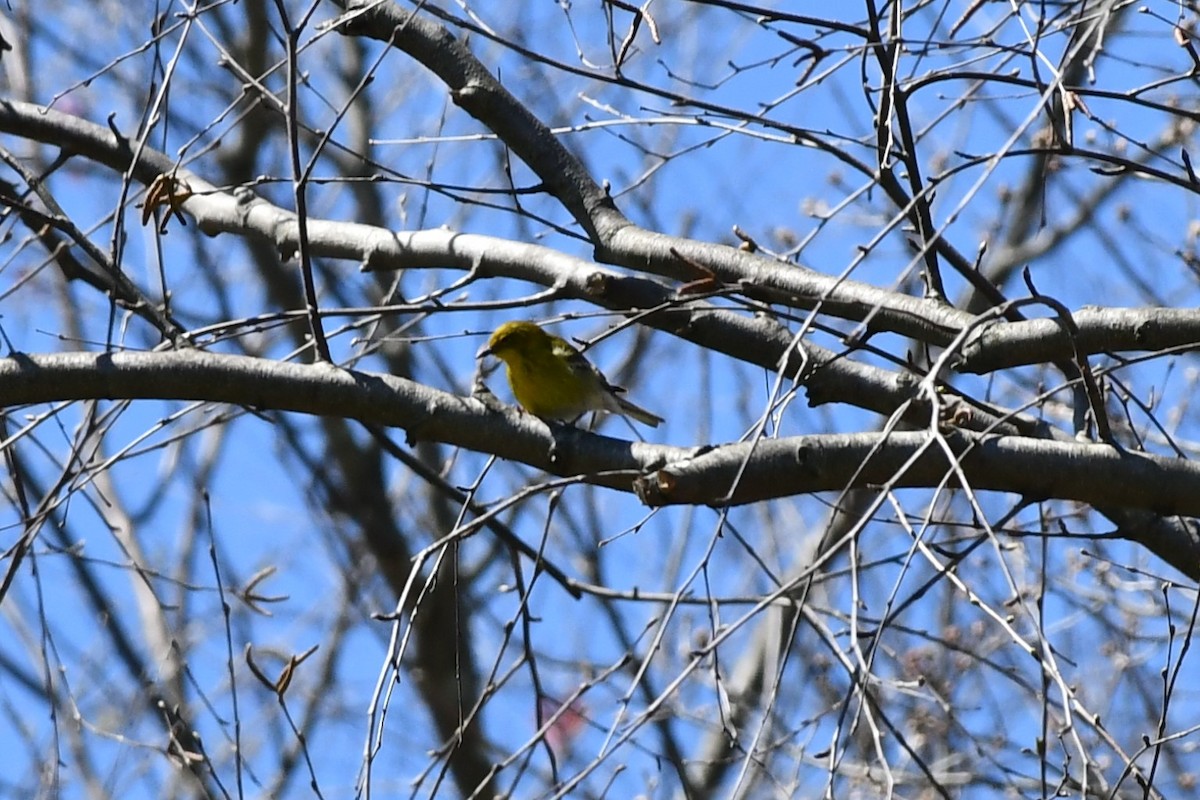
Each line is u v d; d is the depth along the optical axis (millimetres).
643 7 10016
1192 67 9773
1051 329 10195
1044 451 9305
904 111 10570
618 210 11633
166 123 11125
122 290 10562
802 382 9039
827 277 10828
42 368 9797
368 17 11938
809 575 7168
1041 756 7410
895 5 10180
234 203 12414
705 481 9273
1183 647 8781
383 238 11773
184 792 15945
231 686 9844
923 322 10258
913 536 7285
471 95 11625
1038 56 9766
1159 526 10039
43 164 19547
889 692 15453
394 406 9938
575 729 15859
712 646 7395
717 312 10898
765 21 10234
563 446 9883
